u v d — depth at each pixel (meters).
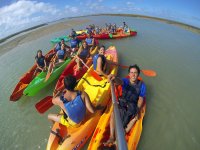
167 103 2.61
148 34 6.60
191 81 3.20
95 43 4.48
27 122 2.38
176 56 4.37
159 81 3.16
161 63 3.93
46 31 8.56
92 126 1.96
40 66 3.32
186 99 2.70
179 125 2.22
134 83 2.11
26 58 4.75
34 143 2.07
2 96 3.01
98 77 2.63
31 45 6.09
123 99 2.04
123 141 0.72
